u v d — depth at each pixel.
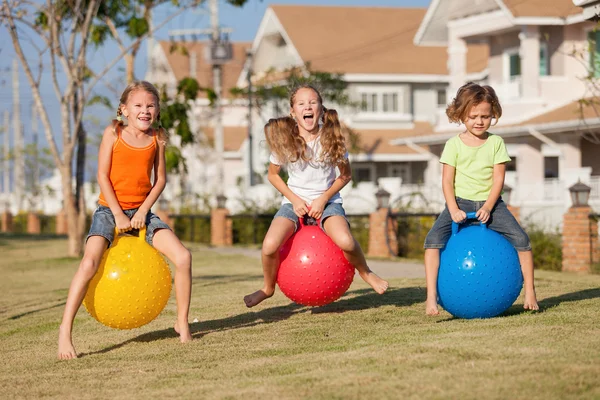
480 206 9.38
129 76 28.92
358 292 12.63
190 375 7.41
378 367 6.84
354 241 9.68
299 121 9.95
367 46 54.47
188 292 9.13
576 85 35.91
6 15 21.45
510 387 5.91
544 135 35.59
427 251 9.45
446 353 7.09
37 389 7.38
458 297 9.04
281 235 9.77
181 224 37.56
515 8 35.31
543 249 20.70
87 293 8.81
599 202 31.45
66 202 27.16
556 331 7.82
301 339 8.75
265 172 45.28
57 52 25.23
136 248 8.84
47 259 26.77
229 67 77.75
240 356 8.09
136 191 9.02
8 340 10.75
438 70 53.59
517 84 37.66
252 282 15.67
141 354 8.66
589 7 14.75
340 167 9.91
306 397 6.13
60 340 8.77
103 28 28.80
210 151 66.69
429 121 54.19
